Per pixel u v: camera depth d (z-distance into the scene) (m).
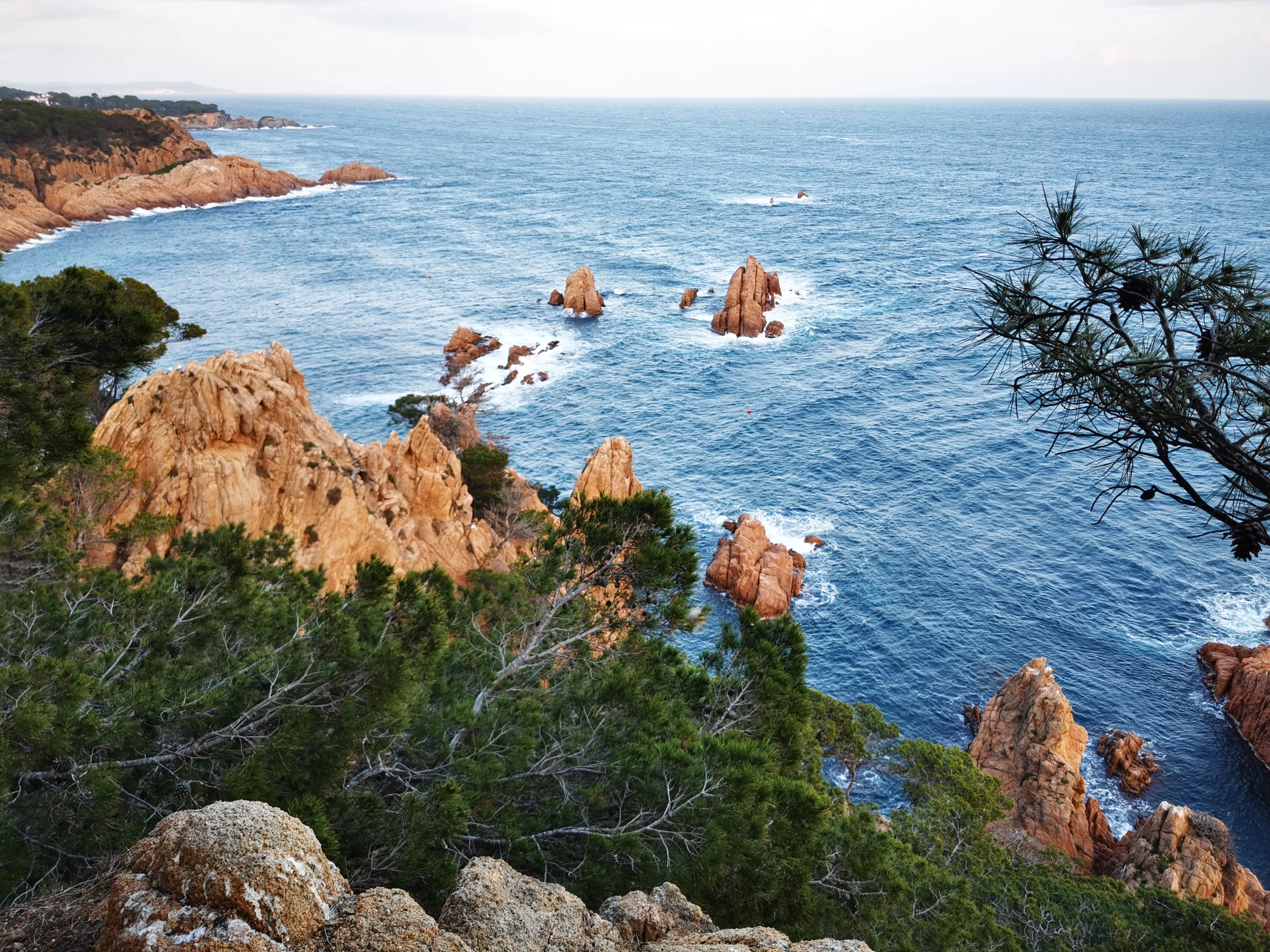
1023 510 67.50
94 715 10.54
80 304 14.52
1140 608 56.31
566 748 13.62
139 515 24.78
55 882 9.29
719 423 83.25
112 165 199.12
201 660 13.35
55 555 16.25
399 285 132.12
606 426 82.31
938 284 130.62
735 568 56.62
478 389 88.19
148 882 6.67
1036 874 26.39
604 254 154.00
